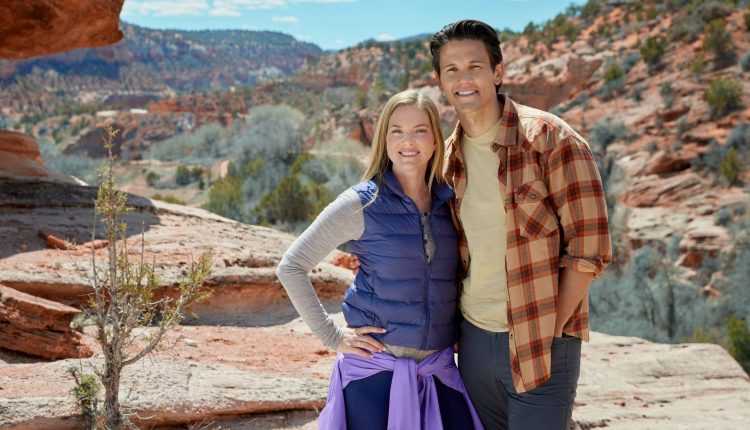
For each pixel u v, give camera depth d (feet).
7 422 10.80
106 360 11.21
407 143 9.00
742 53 211.20
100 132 505.66
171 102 573.33
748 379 19.66
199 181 282.97
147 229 24.09
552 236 8.72
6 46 31.14
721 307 109.70
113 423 11.03
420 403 9.27
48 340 14.38
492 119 9.14
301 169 177.78
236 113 539.29
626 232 139.95
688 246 123.54
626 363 20.11
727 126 173.17
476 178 9.26
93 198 25.62
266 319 19.79
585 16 340.18
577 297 8.68
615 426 15.33
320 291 21.98
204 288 19.38
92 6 31.83
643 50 232.32
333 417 9.32
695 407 17.11
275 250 25.13
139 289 11.77
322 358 16.94
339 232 9.00
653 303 114.73
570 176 8.55
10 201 23.80
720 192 145.07
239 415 12.82
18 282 16.84
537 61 309.63
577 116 219.61
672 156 160.76
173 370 13.46
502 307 9.14
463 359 9.70
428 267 9.14
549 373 8.75
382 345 9.16
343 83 598.75
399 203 9.04
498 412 9.65
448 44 9.02
